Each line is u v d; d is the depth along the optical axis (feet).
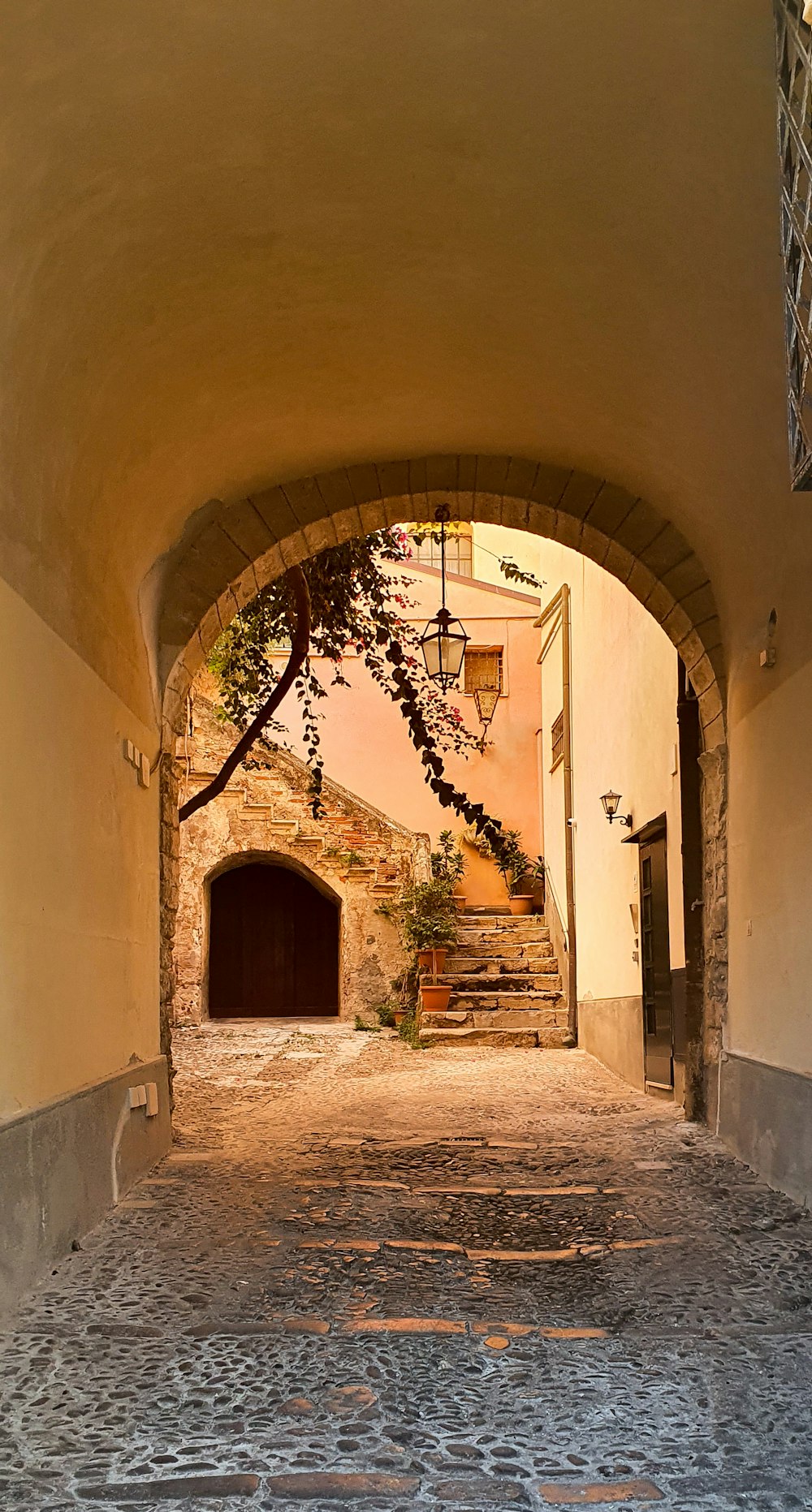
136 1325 10.84
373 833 47.88
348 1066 34.58
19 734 12.28
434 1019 41.93
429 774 25.85
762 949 18.51
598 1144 20.80
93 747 15.61
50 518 13.84
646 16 10.93
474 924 49.67
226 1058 36.47
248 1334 10.60
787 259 9.64
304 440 21.08
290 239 14.83
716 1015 21.52
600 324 16.84
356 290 16.57
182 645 21.20
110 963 16.48
